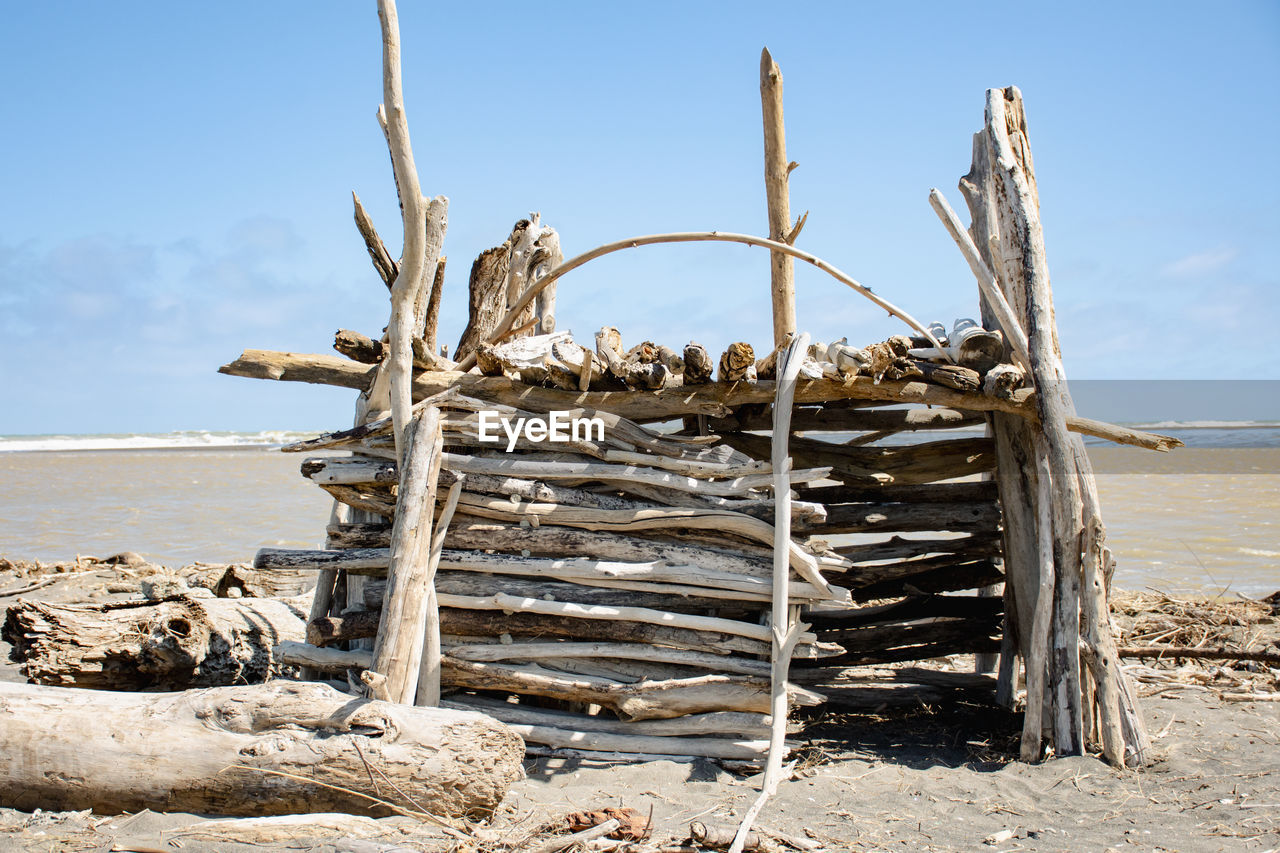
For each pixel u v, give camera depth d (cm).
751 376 528
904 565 612
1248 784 431
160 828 349
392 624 449
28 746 365
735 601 502
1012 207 543
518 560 499
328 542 526
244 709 376
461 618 499
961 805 418
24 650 552
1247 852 354
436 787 368
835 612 634
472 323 568
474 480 507
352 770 365
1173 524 1330
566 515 504
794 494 513
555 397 524
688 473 511
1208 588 897
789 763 473
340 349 522
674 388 526
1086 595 491
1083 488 499
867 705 598
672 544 503
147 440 5775
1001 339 528
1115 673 484
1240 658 655
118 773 363
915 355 535
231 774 363
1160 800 418
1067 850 361
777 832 373
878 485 606
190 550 1204
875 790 439
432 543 493
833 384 521
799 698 477
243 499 1922
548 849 342
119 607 606
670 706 479
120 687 550
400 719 378
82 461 3762
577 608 487
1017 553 561
